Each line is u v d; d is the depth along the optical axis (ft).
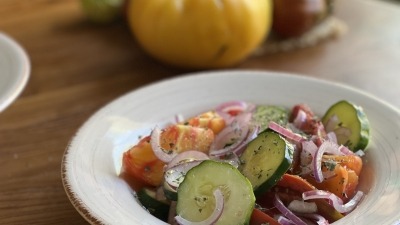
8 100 1.22
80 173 1.00
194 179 0.94
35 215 1.07
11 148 1.26
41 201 1.11
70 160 1.02
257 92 1.26
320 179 1.00
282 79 1.27
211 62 1.55
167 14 1.49
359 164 1.04
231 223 0.90
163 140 1.08
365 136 1.09
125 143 1.13
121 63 1.61
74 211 1.08
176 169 1.02
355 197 1.00
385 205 0.93
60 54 1.66
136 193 1.04
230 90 1.27
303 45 1.70
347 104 1.13
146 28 1.53
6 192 1.13
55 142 1.28
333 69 1.58
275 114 1.18
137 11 1.56
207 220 0.92
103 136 1.11
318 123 1.13
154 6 1.51
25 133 1.31
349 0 1.99
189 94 1.25
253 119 1.15
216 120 1.14
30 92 1.46
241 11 1.50
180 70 1.59
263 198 1.01
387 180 1.00
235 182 0.92
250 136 1.08
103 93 1.47
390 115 1.13
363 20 1.85
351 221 0.91
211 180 0.93
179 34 1.49
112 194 0.98
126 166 1.06
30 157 1.23
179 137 1.08
